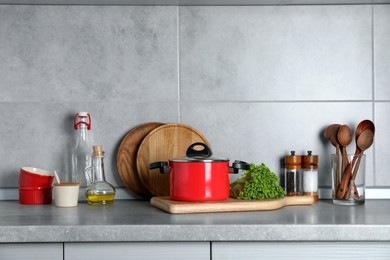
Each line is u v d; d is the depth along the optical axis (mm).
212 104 2193
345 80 2197
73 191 1933
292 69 2197
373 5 2199
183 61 2197
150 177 2109
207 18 2197
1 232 1501
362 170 1969
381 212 1758
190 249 1531
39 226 1504
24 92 2186
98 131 2186
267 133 2195
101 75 2191
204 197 1774
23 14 2189
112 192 2000
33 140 2184
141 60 2195
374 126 2115
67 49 2189
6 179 2176
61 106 2186
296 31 2201
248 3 2184
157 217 1649
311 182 2078
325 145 2189
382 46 2197
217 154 2189
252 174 1878
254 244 1530
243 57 2197
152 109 2191
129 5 2197
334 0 2152
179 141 2137
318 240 1517
